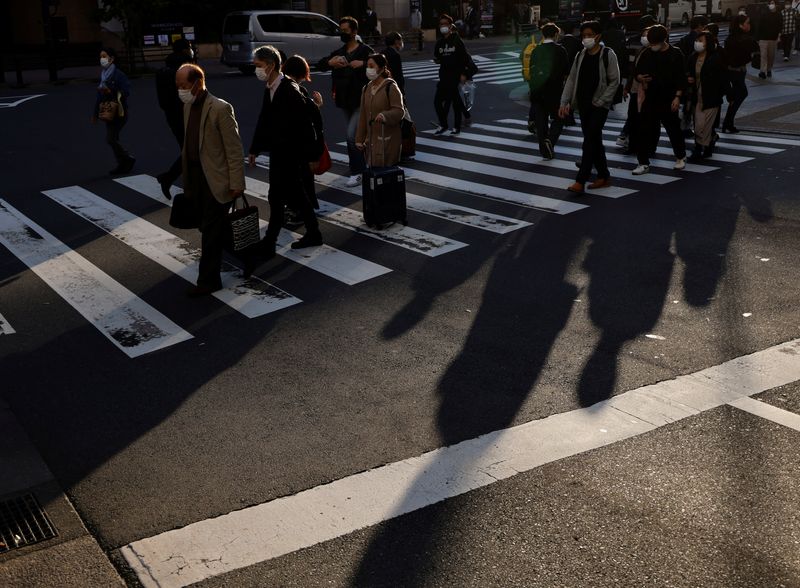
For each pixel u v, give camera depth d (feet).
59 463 16.72
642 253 28.27
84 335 23.32
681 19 165.89
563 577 12.76
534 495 14.87
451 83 54.03
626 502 14.55
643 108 39.58
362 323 23.30
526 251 29.12
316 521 14.42
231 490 15.49
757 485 14.90
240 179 25.23
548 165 44.14
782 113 58.23
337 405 18.63
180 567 13.37
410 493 15.11
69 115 65.46
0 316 25.02
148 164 47.39
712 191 36.60
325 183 41.37
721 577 12.62
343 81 39.29
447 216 34.22
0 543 14.06
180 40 38.50
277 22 97.19
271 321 23.75
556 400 18.38
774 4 75.10
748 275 25.67
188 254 30.60
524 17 151.43
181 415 18.52
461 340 21.83
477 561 13.21
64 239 33.09
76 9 120.37
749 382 18.79
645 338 21.42
